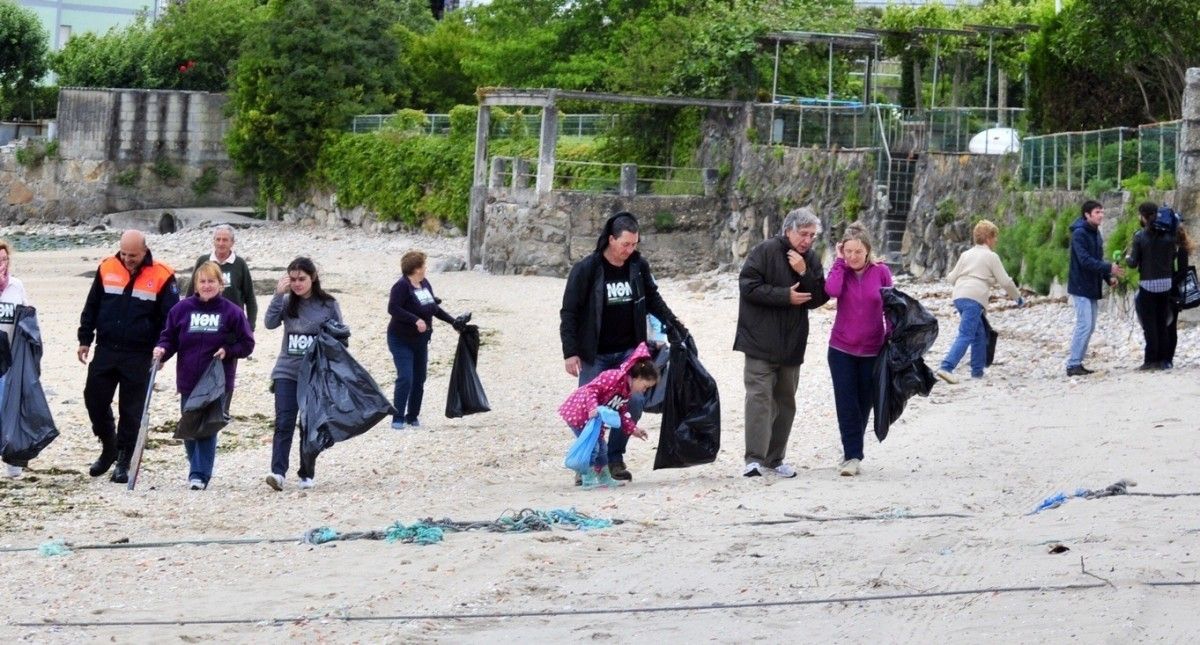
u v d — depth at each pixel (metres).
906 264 50.81
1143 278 25.98
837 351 18.28
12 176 99.12
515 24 88.88
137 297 20.44
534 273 62.31
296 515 17.53
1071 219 38.22
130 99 98.81
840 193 55.09
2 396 20.25
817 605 11.46
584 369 18.52
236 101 93.50
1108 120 46.81
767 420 18.28
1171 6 41.50
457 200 77.69
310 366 19.42
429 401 28.66
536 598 12.45
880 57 65.31
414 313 24.81
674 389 18.22
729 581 12.55
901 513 15.27
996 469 18.16
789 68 65.00
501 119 78.62
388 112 92.94
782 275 18.20
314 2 91.69
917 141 53.19
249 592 13.29
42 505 18.56
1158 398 22.70
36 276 60.12
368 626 11.77
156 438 24.52
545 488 18.89
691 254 62.84
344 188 87.62
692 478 18.97
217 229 23.33
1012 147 47.38
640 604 11.99
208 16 106.19
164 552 15.26
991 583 11.55
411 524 16.06
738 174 62.16
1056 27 47.56
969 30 58.28
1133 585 10.99
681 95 65.06
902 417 23.19
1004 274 27.16
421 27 110.69
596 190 63.06
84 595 13.39
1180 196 32.16
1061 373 27.28
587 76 83.50
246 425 26.09
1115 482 16.25
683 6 80.69
